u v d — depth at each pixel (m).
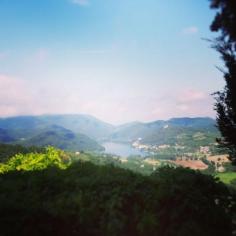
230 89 9.34
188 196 7.82
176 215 7.22
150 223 6.76
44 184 7.22
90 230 6.34
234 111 9.74
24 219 5.49
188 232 7.00
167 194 7.46
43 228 5.65
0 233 5.18
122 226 6.49
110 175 7.89
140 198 7.23
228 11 6.95
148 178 8.18
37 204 6.00
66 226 6.09
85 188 7.25
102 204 6.77
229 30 7.17
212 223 7.70
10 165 12.12
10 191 6.70
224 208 8.77
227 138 10.05
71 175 7.96
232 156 10.27
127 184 7.51
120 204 6.76
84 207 6.55
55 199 6.66
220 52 8.58
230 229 8.00
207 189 8.93
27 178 7.59
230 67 8.77
